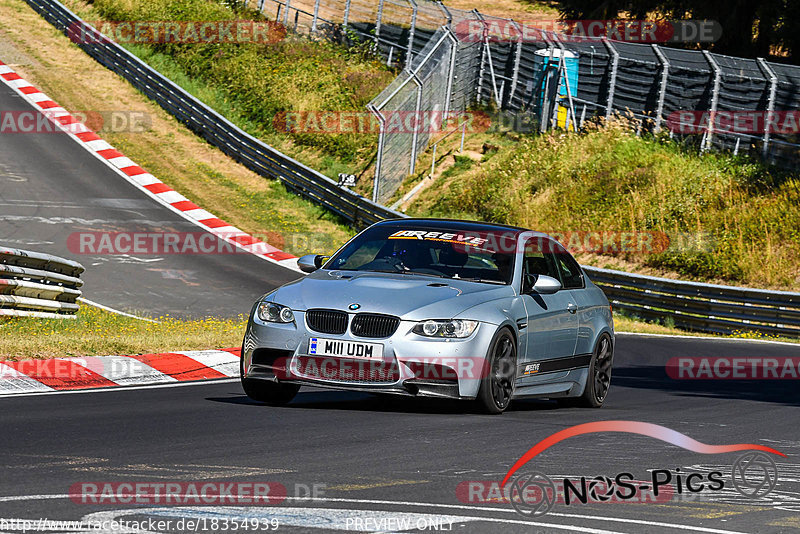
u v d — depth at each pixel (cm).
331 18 15588
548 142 11406
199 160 12169
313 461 1988
